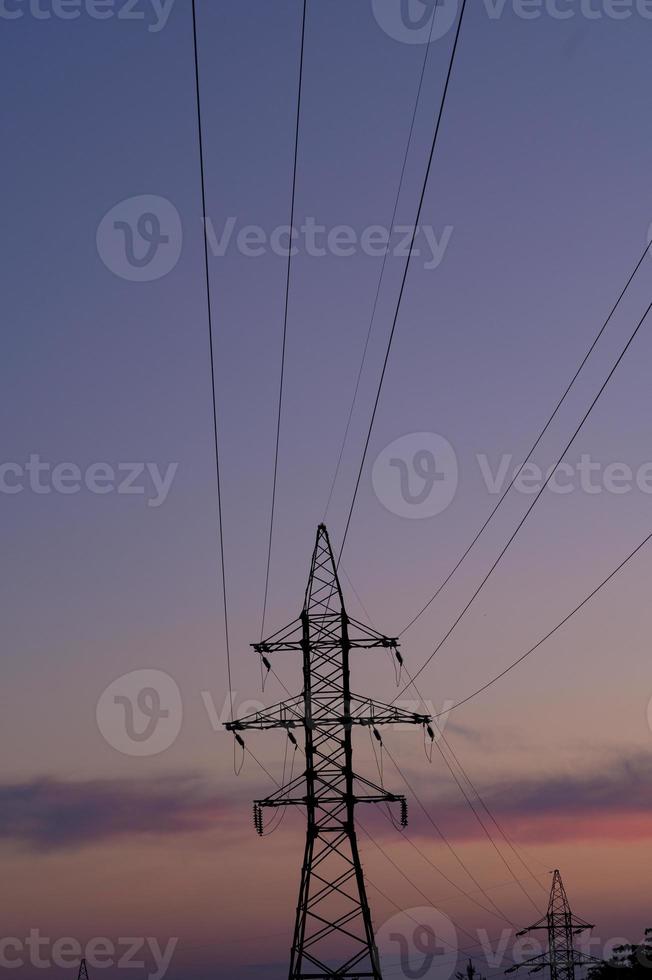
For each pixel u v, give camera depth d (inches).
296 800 1978.3
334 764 1990.7
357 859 1942.7
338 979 1881.2
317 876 1935.3
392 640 2063.2
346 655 2050.9
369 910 1910.7
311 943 1898.4
